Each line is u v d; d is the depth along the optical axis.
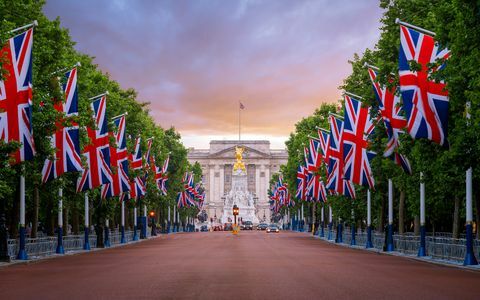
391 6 52.72
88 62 73.75
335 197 81.50
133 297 24.03
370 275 33.75
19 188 49.94
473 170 42.56
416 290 26.48
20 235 48.41
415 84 38.06
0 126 39.22
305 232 156.75
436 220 70.75
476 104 34.41
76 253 60.28
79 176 58.16
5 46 39.19
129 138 82.12
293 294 24.89
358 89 67.50
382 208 73.62
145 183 92.62
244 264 42.06
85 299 23.55
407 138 45.66
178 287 27.53
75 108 49.00
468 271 38.03
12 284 29.58
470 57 33.06
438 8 37.78
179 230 184.50
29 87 39.53
